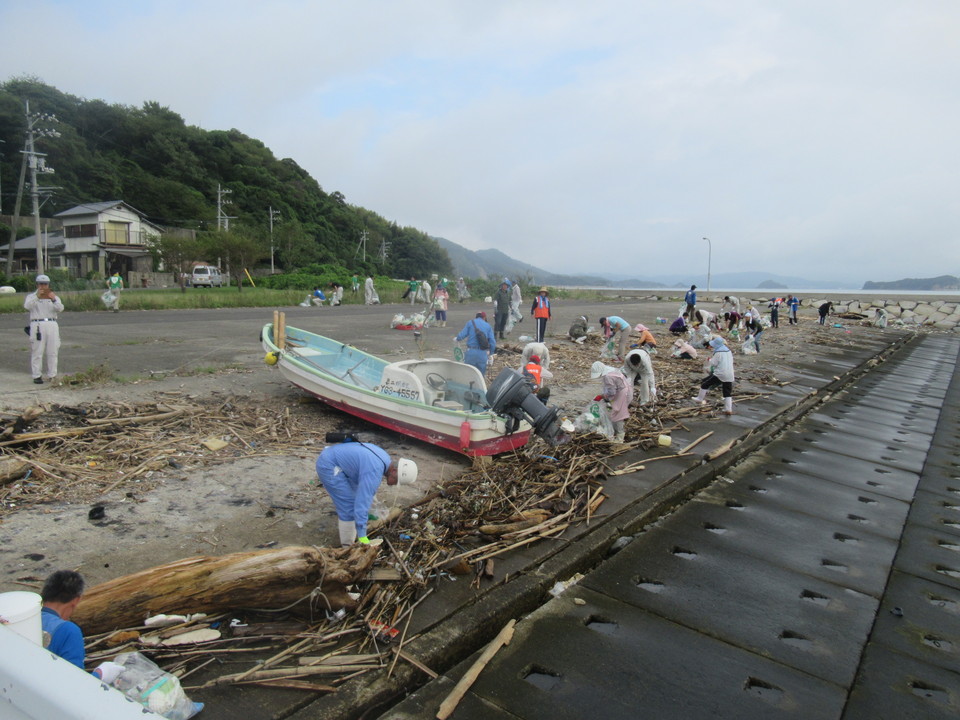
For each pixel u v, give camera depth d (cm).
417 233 13138
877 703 426
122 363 1217
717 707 404
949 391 1845
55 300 998
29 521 543
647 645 469
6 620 263
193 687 361
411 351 1560
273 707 354
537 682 416
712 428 1091
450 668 430
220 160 8875
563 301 4831
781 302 4572
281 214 8831
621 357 1605
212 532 547
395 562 508
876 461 1046
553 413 738
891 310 4638
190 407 887
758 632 501
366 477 499
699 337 2123
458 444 758
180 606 408
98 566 475
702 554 636
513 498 674
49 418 796
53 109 7406
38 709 154
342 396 884
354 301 3747
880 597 580
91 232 5372
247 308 2962
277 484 665
